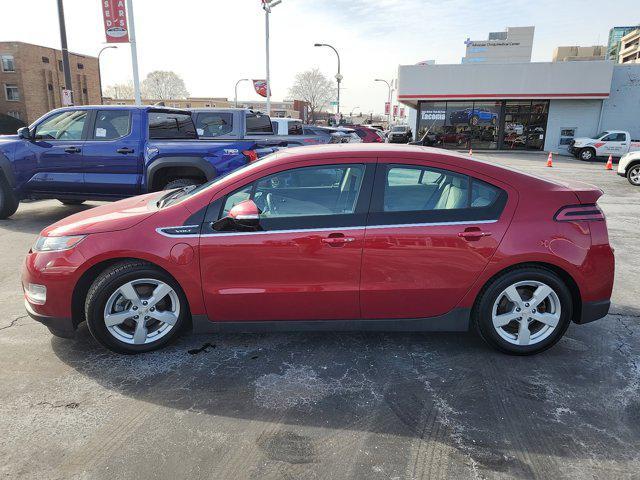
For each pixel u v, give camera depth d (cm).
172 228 331
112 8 1552
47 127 758
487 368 339
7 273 534
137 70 1611
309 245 326
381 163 336
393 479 233
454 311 342
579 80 2823
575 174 1764
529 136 3038
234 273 331
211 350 361
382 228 328
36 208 918
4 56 4522
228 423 275
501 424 277
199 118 1109
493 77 2908
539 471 240
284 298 335
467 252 329
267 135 1244
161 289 339
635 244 709
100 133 742
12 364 338
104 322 336
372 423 277
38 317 343
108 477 233
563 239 332
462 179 338
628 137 2400
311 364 343
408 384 318
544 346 349
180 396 302
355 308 339
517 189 338
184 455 249
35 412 284
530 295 346
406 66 2984
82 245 332
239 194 338
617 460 248
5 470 237
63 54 1628
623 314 439
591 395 307
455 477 235
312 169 336
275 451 253
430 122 3102
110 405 291
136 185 739
